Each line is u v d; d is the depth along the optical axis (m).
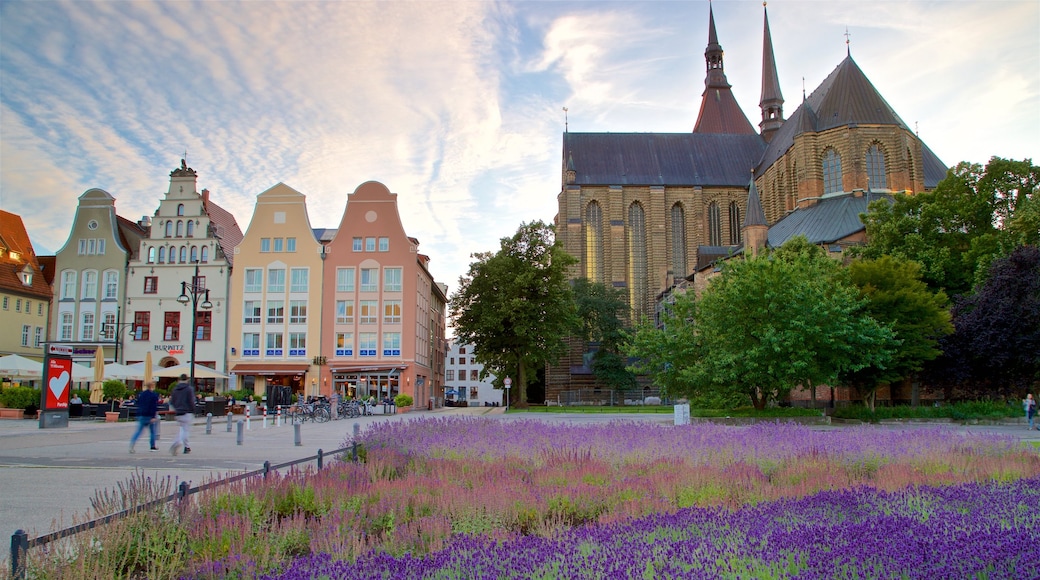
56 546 7.75
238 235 82.69
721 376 41.53
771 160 105.62
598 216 109.62
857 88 90.38
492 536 8.82
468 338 72.38
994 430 36.66
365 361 68.38
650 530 8.80
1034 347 46.75
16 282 72.38
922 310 47.25
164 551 8.10
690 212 110.44
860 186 87.00
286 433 33.00
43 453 22.47
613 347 95.25
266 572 7.59
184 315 69.44
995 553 7.37
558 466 14.58
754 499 11.35
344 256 69.81
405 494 11.31
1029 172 59.81
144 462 20.14
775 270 42.28
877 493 11.27
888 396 64.19
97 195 71.88
